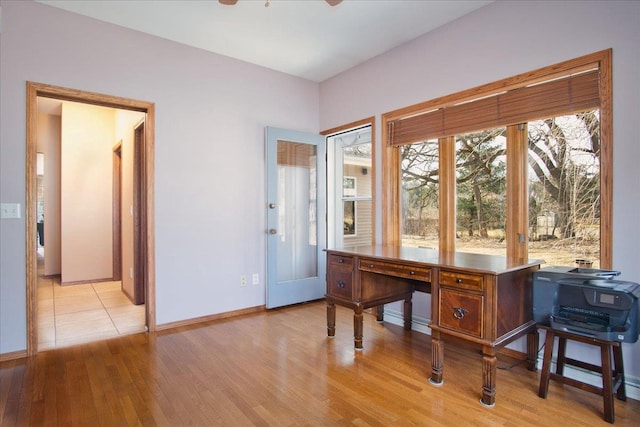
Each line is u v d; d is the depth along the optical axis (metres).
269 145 3.78
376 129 3.59
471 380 2.26
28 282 2.61
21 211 2.59
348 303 2.79
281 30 3.06
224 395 2.07
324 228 4.27
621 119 2.07
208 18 2.88
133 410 1.91
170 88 3.25
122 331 3.14
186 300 3.34
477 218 2.89
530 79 2.46
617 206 2.08
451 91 2.92
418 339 2.97
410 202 3.41
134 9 2.75
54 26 2.72
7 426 1.77
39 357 2.59
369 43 3.30
